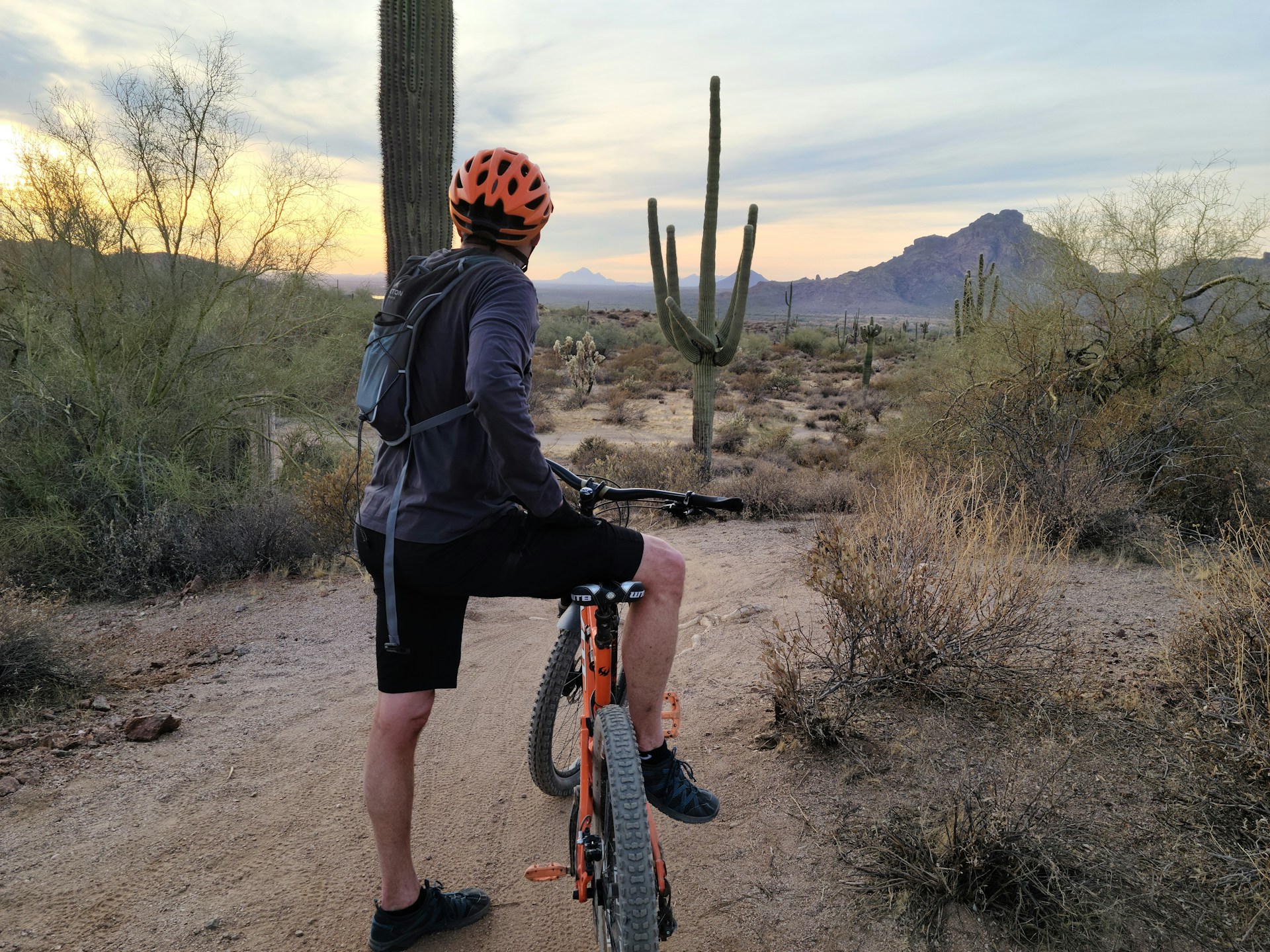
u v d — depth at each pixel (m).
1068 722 3.48
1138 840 2.72
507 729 4.04
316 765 3.68
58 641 4.80
